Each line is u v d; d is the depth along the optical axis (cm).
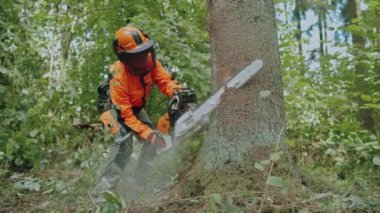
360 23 593
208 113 304
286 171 280
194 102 337
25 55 529
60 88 565
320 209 247
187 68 471
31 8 580
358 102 615
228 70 300
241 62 297
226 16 303
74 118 577
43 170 437
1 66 496
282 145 290
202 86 470
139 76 334
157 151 363
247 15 301
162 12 550
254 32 300
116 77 330
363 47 645
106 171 333
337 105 485
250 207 251
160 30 476
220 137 295
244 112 292
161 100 496
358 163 375
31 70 538
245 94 294
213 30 311
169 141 326
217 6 308
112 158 334
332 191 288
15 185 370
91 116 578
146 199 316
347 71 588
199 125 310
